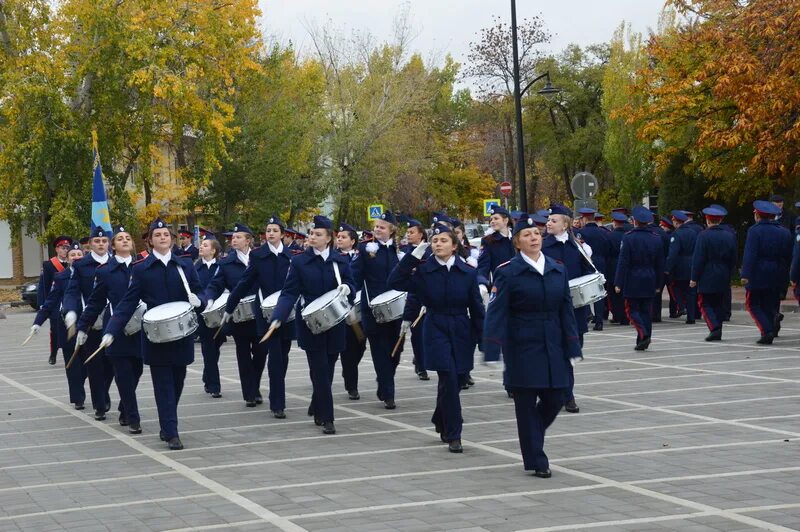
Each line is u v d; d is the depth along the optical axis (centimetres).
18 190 4012
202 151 4431
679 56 3061
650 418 1155
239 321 1352
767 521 721
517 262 884
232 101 4709
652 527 716
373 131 5372
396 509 795
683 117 3084
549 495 822
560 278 888
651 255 1780
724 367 1545
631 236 1781
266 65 4772
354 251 1585
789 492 806
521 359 880
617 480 866
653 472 891
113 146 4062
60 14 3903
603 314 2484
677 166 3566
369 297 1369
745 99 2648
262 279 1319
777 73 2586
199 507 830
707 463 920
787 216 3284
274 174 4772
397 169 5631
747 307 1822
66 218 3897
